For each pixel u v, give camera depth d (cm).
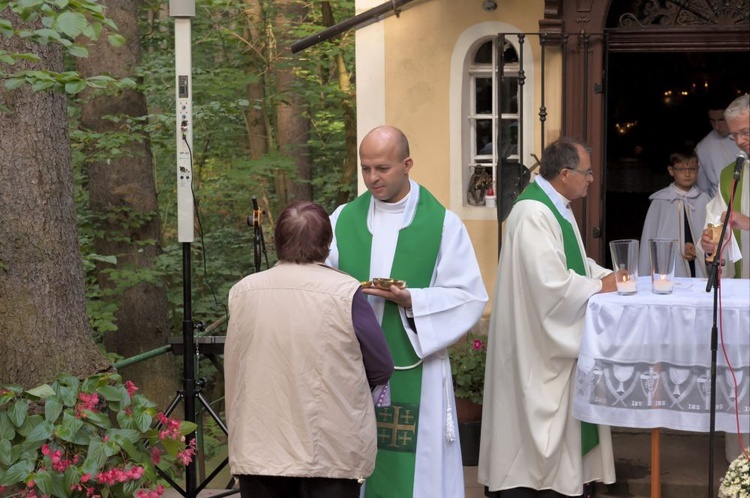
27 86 457
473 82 677
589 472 502
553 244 482
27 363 453
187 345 521
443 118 668
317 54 1153
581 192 495
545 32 638
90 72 941
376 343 361
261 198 1235
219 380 1124
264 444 352
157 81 971
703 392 457
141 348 955
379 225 439
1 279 452
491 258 670
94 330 949
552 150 494
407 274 430
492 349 506
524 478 495
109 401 430
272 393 353
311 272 362
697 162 688
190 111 530
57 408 408
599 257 642
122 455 416
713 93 1019
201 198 1107
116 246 951
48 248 461
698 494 522
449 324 424
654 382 462
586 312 473
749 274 521
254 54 1192
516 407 497
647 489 525
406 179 436
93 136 878
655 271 475
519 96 620
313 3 1204
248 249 1200
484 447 513
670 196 686
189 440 517
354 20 661
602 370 467
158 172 1134
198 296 1180
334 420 353
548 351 485
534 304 483
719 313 454
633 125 1030
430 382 427
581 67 638
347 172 1206
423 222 434
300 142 1267
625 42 655
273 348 354
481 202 674
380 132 421
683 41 653
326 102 1302
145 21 1144
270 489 362
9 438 402
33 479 388
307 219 367
